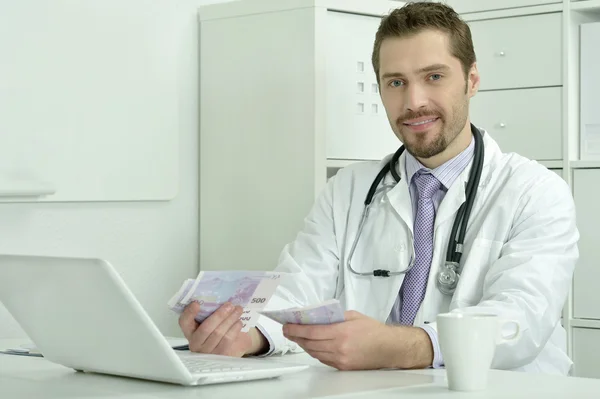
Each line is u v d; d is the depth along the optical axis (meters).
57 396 1.21
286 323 1.49
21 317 1.40
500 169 1.99
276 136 2.54
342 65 2.53
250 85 2.60
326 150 2.49
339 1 2.50
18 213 2.24
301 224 2.49
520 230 1.87
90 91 2.36
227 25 2.64
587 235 2.85
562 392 1.21
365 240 2.06
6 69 2.17
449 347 1.23
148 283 2.58
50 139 2.27
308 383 1.31
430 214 1.98
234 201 2.64
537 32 2.95
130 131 2.46
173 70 2.58
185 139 2.68
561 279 1.78
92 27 2.37
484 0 3.04
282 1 2.52
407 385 1.28
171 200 2.64
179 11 2.64
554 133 2.92
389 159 2.15
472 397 1.17
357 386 1.27
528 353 1.68
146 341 1.21
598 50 2.88
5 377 1.39
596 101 2.89
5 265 1.32
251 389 1.25
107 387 1.28
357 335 1.45
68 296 1.26
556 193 1.92
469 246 1.92
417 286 1.94
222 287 1.62
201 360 1.45
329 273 2.07
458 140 1.99
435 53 1.92
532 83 2.97
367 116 2.60
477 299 1.84
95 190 2.38
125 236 2.51
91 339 1.31
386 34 1.98
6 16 2.17
